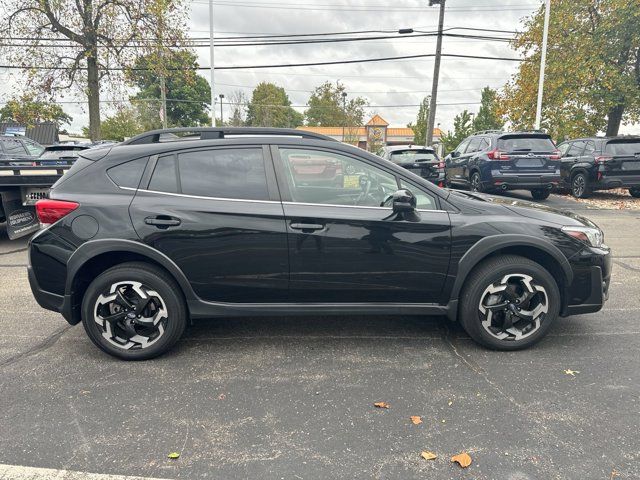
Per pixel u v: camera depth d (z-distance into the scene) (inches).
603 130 853.8
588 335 151.0
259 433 100.9
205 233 129.4
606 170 472.1
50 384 122.1
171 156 134.6
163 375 127.0
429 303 138.6
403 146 506.9
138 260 134.5
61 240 129.8
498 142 444.5
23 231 271.3
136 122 2153.1
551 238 134.4
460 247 133.0
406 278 134.5
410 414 107.6
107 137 1994.3
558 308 138.0
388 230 131.7
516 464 90.1
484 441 97.3
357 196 134.2
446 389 118.5
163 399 114.8
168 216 128.8
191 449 95.6
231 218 129.6
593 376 124.4
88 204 130.0
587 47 738.8
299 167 134.0
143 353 134.4
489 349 140.8
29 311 177.0
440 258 133.5
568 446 95.3
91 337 133.9
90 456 93.4
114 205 129.7
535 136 447.2
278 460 92.1
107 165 135.3
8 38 697.0
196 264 131.0
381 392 117.4
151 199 130.6
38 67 713.6
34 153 573.6
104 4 702.5
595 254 137.3
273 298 136.0
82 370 129.9
